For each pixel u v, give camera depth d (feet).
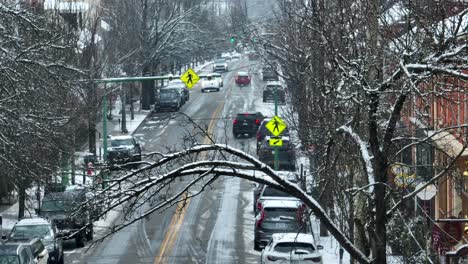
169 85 343.26
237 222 152.87
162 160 56.44
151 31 322.34
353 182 83.82
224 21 546.26
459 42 63.05
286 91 211.20
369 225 58.80
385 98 68.44
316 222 152.87
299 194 58.75
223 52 560.61
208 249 130.93
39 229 121.08
